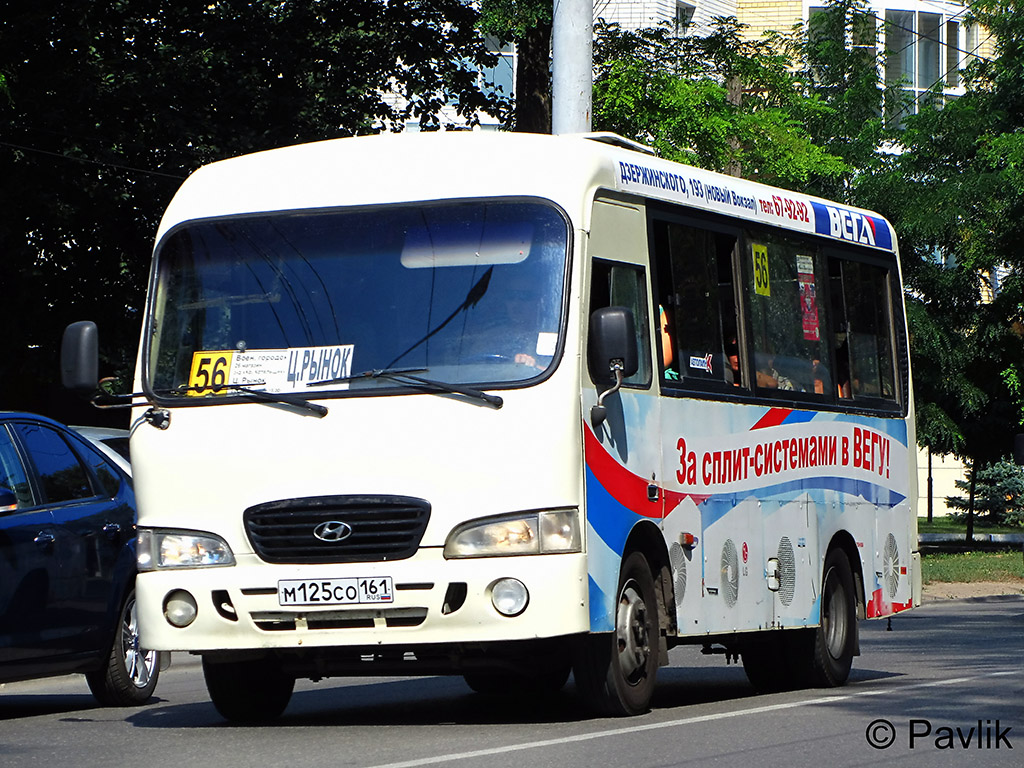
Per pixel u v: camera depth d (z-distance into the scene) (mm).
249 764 17250
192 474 20422
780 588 25516
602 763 16984
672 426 22469
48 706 26438
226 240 21250
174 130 53000
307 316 20594
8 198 51188
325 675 20719
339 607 19641
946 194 71688
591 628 19812
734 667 32594
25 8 52031
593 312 20438
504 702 25188
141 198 53812
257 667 22078
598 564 20094
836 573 27656
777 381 26016
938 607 50469
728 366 24484
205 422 20469
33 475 24469
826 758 17531
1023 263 72875
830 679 26969
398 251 20656
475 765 16844
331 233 20922
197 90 55062
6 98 49969
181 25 57094
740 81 69188
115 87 53000
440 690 27922
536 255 20328
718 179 24938
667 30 69375
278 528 19984
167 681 31656
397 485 19734
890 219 73750
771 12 99562
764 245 26031
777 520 25562
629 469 21125
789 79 71562
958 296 74500
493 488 19562
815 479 27047
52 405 61438
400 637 19562
